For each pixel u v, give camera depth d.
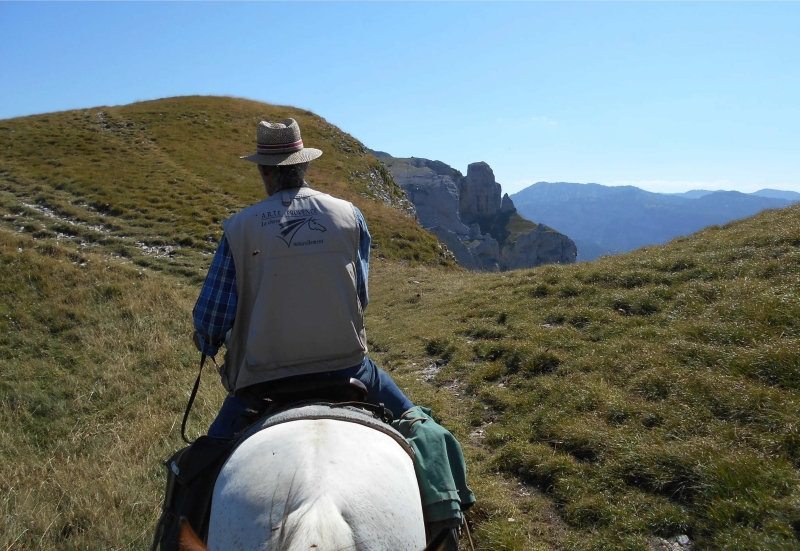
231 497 2.62
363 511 2.46
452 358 10.12
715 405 6.51
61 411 9.58
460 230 173.62
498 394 8.20
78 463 7.60
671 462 5.62
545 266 16.00
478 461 6.71
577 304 11.20
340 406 3.21
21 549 5.60
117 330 12.66
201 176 32.50
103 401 9.95
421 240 30.02
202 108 46.16
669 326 9.16
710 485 5.17
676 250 13.55
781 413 5.97
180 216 25.56
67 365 11.30
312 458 2.62
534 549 5.07
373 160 45.28
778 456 5.38
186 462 3.12
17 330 12.50
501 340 10.27
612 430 6.52
